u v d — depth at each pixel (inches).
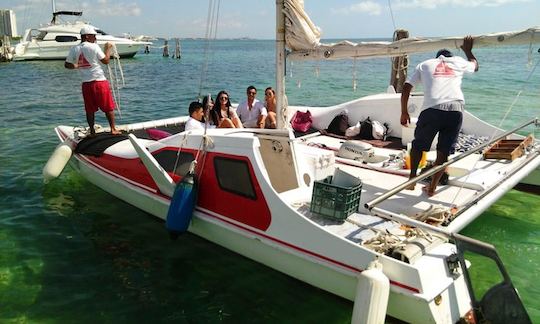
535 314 205.9
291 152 242.2
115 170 299.1
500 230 286.0
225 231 233.8
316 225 195.8
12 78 1206.9
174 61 2014.0
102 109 342.6
